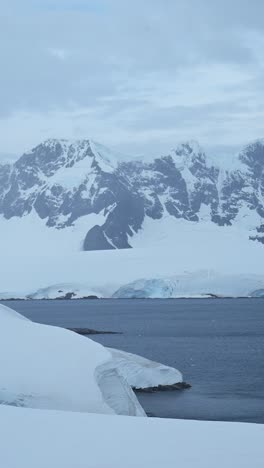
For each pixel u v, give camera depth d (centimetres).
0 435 1563
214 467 1248
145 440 1495
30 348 3084
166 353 8919
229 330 13575
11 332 3309
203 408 4641
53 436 1547
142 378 5212
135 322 16712
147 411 4528
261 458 1312
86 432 1594
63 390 2705
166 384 5403
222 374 6588
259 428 1644
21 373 2788
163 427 1662
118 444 1455
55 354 3050
